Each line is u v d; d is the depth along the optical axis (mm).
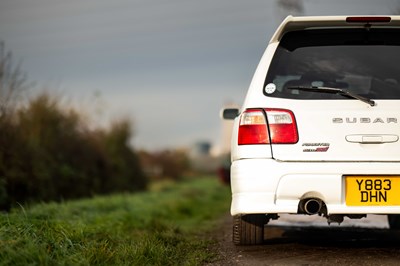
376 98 5918
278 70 6098
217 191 25719
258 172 5855
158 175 45250
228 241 7676
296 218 9734
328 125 5832
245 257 6363
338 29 6176
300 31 6199
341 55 6129
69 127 18375
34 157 14734
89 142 20250
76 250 6020
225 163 35031
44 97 16891
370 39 6188
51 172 16109
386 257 6188
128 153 24500
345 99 5910
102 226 8375
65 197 17078
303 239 7590
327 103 5902
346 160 5781
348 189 5777
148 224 9586
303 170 5785
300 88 5980
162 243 6930
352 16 5930
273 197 5836
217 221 11438
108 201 13430
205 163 64500
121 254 6086
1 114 13492
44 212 9312
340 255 6328
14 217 7367
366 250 6641
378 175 5754
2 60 13422
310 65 6094
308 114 5867
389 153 5773
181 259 6348
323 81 6016
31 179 14391
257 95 6035
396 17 5930
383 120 5812
